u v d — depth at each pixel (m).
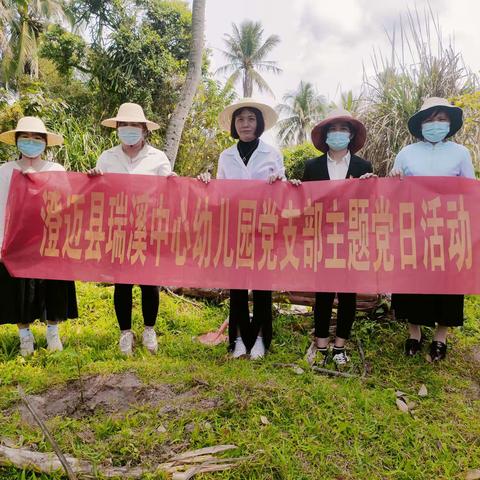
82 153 7.68
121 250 3.41
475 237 3.12
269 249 3.31
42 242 3.43
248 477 2.12
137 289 4.84
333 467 2.21
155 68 12.20
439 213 3.16
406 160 3.38
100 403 2.72
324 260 3.24
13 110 8.03
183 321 4.31
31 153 3.46
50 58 13.76
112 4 12.87
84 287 4.93
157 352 3.54
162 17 13.34
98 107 12.55
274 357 3.38
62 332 3.98
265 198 3.35
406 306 3.34
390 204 3.21
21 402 2.73
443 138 3.26
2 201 3.44
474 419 2.64
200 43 6.21
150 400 2.72
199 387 2.81
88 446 2.34
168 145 6.18
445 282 3.10
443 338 3.34
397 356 3.44
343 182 3.26
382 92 6.41
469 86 5.84
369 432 2.44
